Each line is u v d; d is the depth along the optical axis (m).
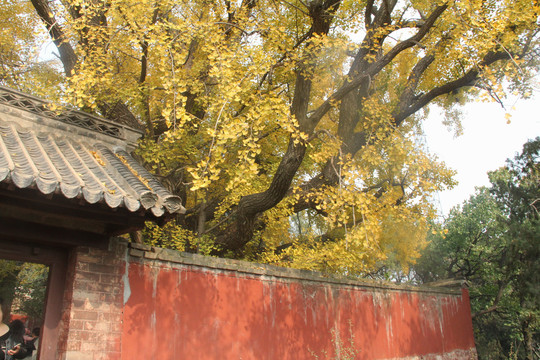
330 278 10.07
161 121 11.00
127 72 9.35
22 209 4.70
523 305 17.52
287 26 10.97
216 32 7.65
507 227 19.16
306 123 9.11
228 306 7.45
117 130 6.54
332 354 9.52
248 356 7.54
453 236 24.53
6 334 5.10
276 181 9.37
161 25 6.98
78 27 7.35
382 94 12.62
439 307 14.68
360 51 11.27
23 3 9.97
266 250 11.51
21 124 5.64
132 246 6.05
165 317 6.38
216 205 12.71
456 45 8.23
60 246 5.38
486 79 7.74
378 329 11.33
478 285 24.39
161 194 5.11
